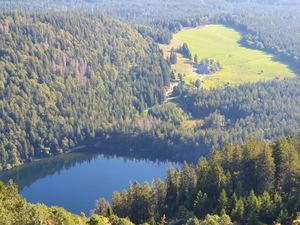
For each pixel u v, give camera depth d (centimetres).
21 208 9812
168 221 13900
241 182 14250
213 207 13512
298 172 13762
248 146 14775
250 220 12231
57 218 10244
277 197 12781
